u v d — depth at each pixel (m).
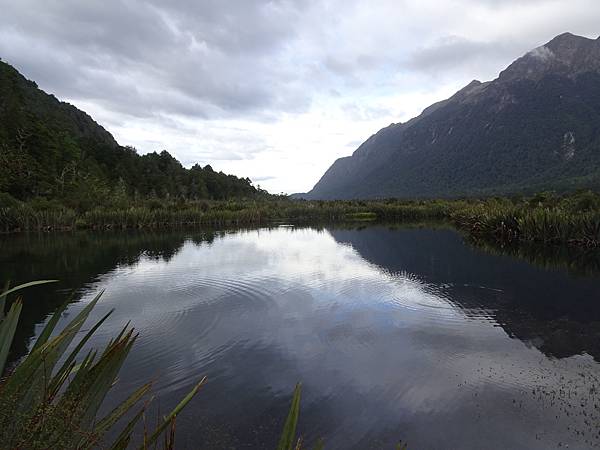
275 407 6.82
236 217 59.28
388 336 10.08
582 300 13.36
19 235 39.22
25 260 22.53
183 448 5.74
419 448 5.73
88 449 1.63
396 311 12.19
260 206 77.25
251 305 12.80
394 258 22.59
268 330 10.52
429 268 19.33
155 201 64.62
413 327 10.73
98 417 6.46
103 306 12.77
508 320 11.28
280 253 24.77
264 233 40.66
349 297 13.84
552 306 12.69
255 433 6.12
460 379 7.73
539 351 9.06
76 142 99.50
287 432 1.49
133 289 15.02
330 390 7.38
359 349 9.27
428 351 9.11
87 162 89.06
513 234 31.12
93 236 37.88
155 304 12.93
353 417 6.52
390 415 6.55
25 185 60.12
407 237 34.91
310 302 13.21
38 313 12.13
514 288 15.16
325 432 6.14
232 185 131.62
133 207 56.22
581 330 10.41
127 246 28.98
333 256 23.41
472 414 6.52
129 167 103.25
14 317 1.80
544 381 7.59
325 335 10.17
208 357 8.80
